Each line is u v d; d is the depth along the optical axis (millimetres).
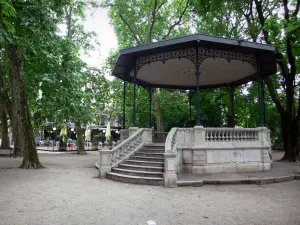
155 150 13477
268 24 11711
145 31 28516
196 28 26484
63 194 8289
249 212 6480
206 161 12031
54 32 14742
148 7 25625
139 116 30516
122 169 11812
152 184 10164
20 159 20531
